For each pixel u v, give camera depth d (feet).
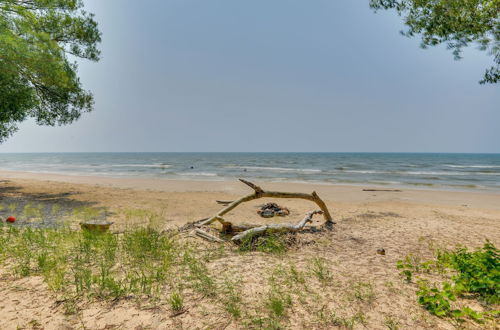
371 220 25.49
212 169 125.39
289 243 16.56
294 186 59.47
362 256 14.52
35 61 28.22
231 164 177.99
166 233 17.88
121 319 7.59
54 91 35.86
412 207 35.37
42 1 30.73
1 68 27.73
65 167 140.36
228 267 12.00
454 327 7.67
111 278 9.76
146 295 9.00
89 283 9.31
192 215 27.81
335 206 35.73
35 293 8.84
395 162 212.64
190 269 11.50
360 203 38.75
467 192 51.44
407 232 20.56
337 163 192.95
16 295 8.66
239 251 14.89
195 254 13.76
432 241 18.08
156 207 31.50
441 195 47.34
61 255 12.14
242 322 7.61
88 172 102.32
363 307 8.69
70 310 7.93
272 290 9.58
